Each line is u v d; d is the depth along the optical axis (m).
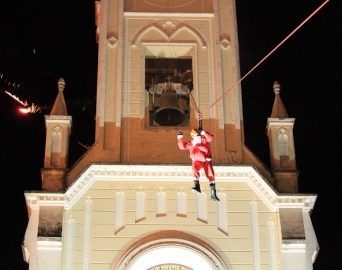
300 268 24.03
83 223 24.45
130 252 23.95
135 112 26.62
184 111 27.50
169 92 27.27
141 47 27.77
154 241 24.09
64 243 24.14
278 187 25.39
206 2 28.67
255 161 25.86
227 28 28.23
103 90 26.94
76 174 25.39
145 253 23.97
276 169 25.70
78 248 24.09
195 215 24.69
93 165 25.09
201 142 23.19
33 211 24.64
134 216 24.59
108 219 24.52
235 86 27.14
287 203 24.88
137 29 28.05
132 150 25.94
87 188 24.94
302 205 24.91
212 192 23.19
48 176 25.27
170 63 28.31
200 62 27.62
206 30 28.20
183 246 24.06
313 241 24.50
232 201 24.95
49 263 23.83
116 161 25.66
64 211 24.62
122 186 25.03
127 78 27.19
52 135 25.98
